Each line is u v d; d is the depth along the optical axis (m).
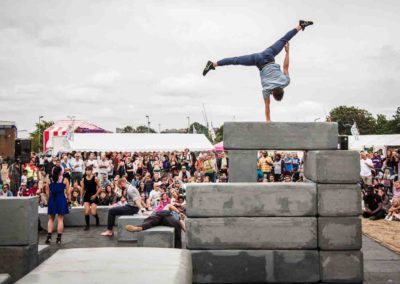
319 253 6.31
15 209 6.14
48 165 18.59
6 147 47.47
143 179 17.73
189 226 6.34
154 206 13.23
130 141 29.91
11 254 6.11
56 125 37.69
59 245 9.62
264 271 6.30
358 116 94.38
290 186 6.32
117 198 15.12
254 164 6.72
